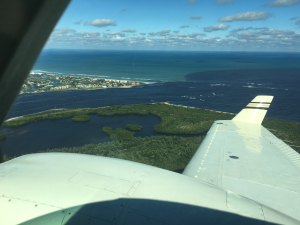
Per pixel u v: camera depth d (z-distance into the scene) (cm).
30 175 549
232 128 1415
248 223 441
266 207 506
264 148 1134
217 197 507
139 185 515
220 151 1099
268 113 6600
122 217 426
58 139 4478
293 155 1065
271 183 812
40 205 451
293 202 700
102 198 467
